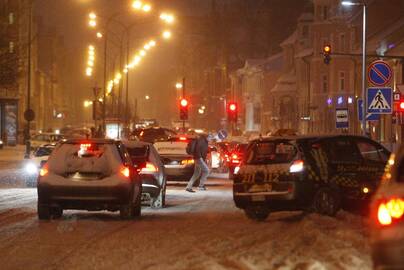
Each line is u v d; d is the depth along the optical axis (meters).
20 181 82.12
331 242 33.34
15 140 172.38
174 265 28.83
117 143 45.38
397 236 18.89
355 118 153.00
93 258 30.91
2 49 105.56
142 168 52.62
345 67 172.00
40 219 45.06
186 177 71.44
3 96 170.12
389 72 63.41
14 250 33.28
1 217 46.44
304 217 43.44
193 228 41.03
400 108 72.75
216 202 58.47
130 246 34.19
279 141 44.72
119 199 44.00
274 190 43.75
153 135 117.75
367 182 45.16
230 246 33.59
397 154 21.47
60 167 44.41
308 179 43.31
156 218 46.53
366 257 29.23
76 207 44.34
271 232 38.81
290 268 27.66
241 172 45.31
